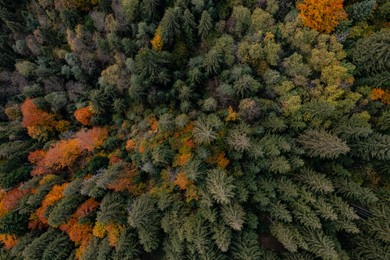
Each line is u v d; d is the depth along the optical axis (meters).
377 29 32.75
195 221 26.84
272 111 30.97
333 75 30.00
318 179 28.00
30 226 32.44
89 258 27.19
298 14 31.45
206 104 31.59
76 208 31.50
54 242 30.00
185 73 35.72
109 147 35.97
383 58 29.58
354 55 31.33
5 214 32.59
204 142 29.59
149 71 33.47
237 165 29.80
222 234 25.36
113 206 28.92
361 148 29.92
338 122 30.89
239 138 28.20
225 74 32.47
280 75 31.64
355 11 31.53
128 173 31.91
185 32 34.91
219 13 35.09
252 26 32.81
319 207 26.95
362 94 31.41
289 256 27.30
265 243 29.19
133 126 35.75
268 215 29.83
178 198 29.19
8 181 34.38
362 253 28.27
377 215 28.31
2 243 33.81
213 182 26.56
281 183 28.69
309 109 29.86
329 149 27.52
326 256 25.06
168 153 30.44
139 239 29.06
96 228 28.86
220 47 32.72
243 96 31.75
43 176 35.47
